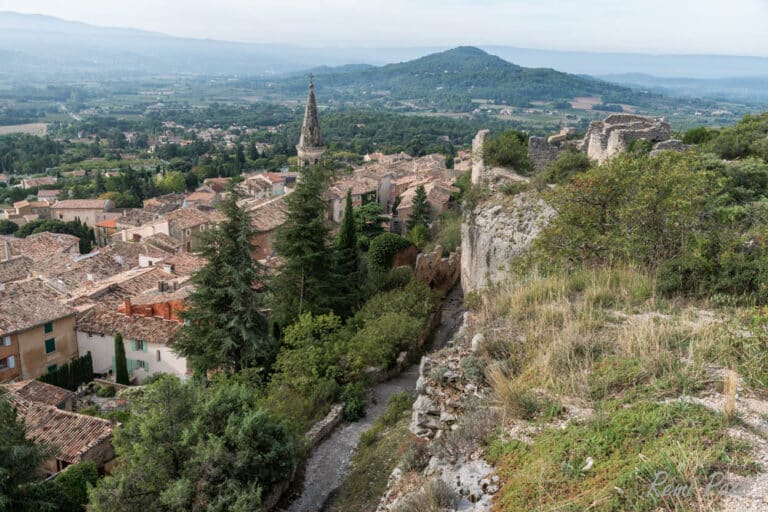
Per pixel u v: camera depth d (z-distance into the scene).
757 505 7.20
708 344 11.72
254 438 19.02
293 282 39.25
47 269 61.03
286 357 28.59
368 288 43.00
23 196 152.62
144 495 18.22
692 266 15.73
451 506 9.34
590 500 8.04
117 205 133.00
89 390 38.84
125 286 49.25
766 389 10.14
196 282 33.81
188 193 150.62
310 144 64.94
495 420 10.95
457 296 44.66
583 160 31.78
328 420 25.11
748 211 21.41
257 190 110.44
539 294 16.47
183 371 39.38
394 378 31.14
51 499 22.45
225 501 17.39
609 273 17.38
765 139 36.81
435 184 83.12
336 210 74.06
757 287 14.88
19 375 39.09
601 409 10.20
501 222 30.67
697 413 9.31
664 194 18.98
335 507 19.06
